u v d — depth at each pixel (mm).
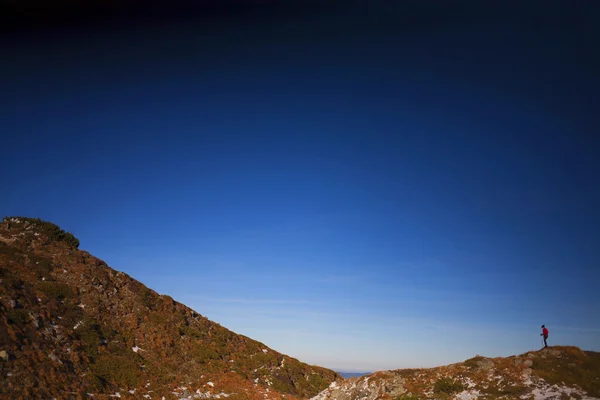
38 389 35188
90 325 49625
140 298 61750
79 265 59688
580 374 39031
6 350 37094
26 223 63375
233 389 50469
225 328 68875
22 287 48531
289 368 63781
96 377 42344
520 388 38250
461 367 45031
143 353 51406
